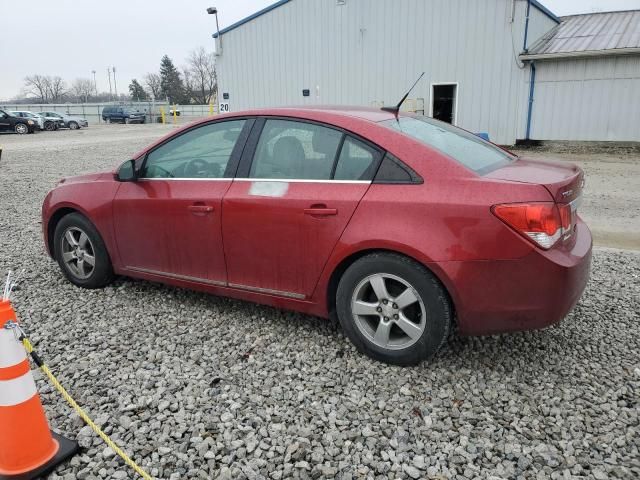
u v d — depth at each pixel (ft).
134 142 75.56
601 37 54.65
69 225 15.10
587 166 42.14
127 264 14.33
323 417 9.14
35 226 24.23
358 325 10.87
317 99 68.28
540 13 57.31
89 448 8.45
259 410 9.36
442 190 9.85
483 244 9.43
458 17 57.36
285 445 8.47
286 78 69.82
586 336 12.07
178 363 11.02
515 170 10.68
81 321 13.15
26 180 39.17
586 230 11.54
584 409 9.32
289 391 9.94
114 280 15.80
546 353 11.28
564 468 7.90
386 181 10.38
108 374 10.62
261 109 12.27
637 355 11.21
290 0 66.85
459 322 10.01
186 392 9.91
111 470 7.95
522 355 11.19
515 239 9.29
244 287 12.30
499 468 7.91
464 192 9.67
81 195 14.73
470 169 10.08
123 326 12.84
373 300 10.84
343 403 9.56
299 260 11.27
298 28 67.31
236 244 12.06
